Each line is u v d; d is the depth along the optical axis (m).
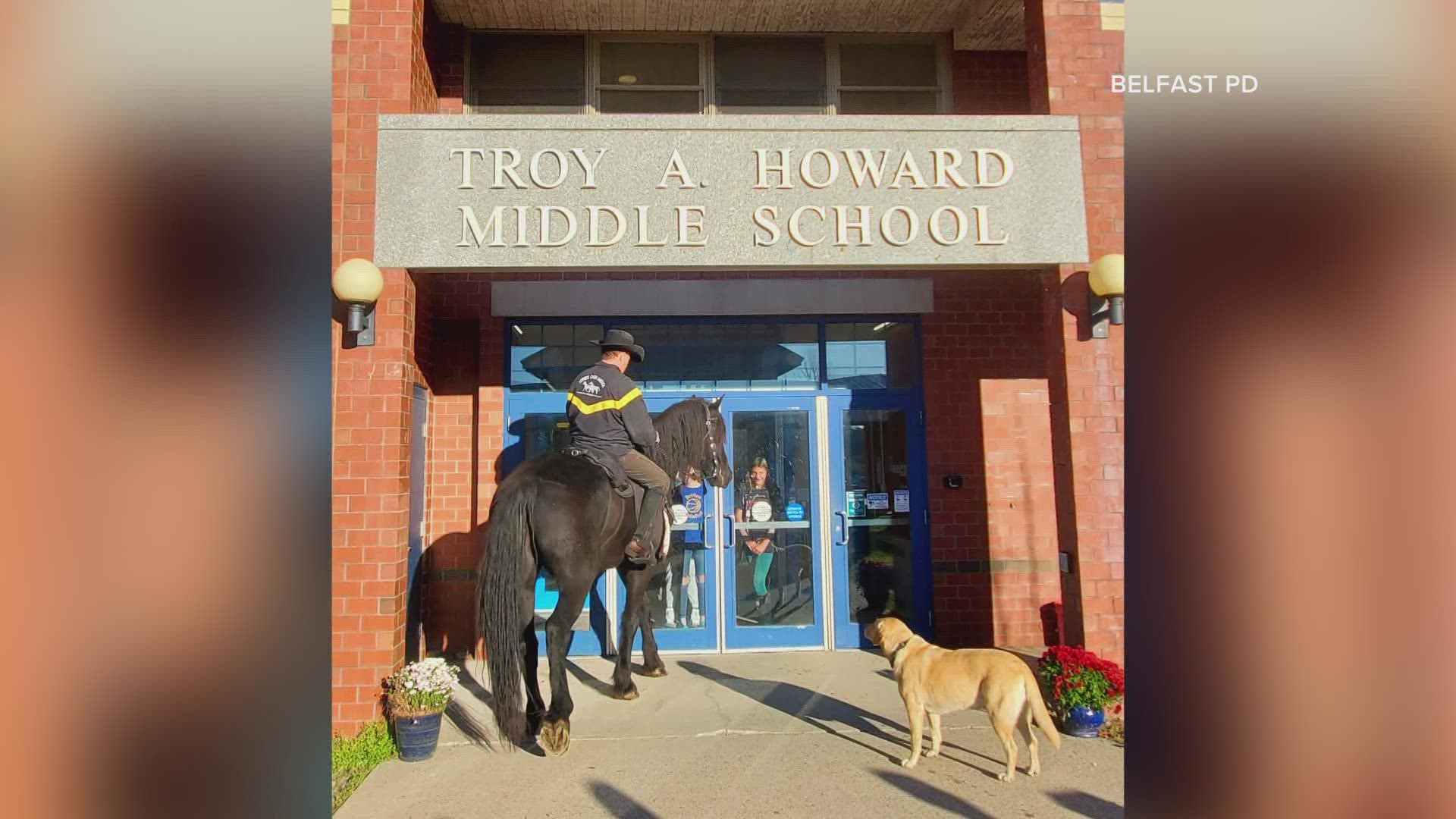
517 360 7.27
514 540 4.39
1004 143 5.57
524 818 4.00
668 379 7.38
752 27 7.40
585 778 4.45
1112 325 5.53
